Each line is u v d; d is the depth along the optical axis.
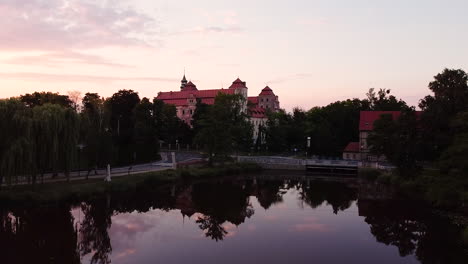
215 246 31.19
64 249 30.05
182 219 40.38
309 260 28.00
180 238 33.41
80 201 45.72
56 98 94.50
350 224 38.72
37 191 42.97
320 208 46.47
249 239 33.31
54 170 44.94
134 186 54.12
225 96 103.88
